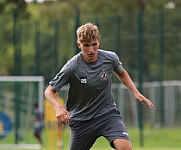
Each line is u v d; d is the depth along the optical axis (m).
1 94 43.88
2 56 48.06
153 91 41.59
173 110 42.22
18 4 67.06
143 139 39.41
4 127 42.19
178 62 40.94
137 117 42.62
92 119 15.25
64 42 43.56
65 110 14.33
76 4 59.38
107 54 15.28
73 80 15.13
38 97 42.94
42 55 44.19
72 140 15.60
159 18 40.50
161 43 40.66
